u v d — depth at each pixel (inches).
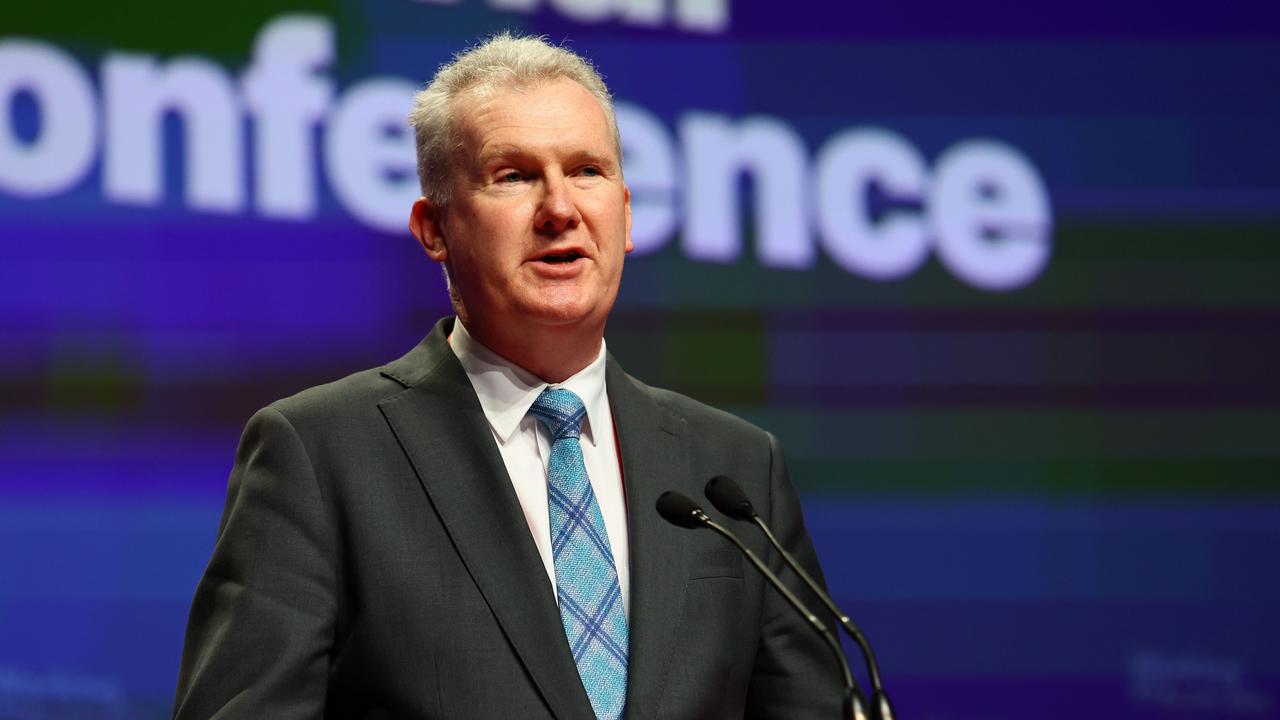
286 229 410.6
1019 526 429.7
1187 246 438.3
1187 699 427.5
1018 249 436.5
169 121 407.8
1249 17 442.6
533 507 184.5
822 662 195.9
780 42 435.5
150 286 403.9
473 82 190.7
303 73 414.3
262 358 406.6
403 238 415.5
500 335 188.1
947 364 432.1
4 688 390.6
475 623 170.6
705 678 178.9
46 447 397.4
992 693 425.4
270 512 172.4
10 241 400.2
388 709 167.8
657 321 424.5
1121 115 440.8
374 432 181.2
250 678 162.1
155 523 399.5
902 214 434.9
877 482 428.5
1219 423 434.6
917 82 438.3
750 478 199.0
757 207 430.9
